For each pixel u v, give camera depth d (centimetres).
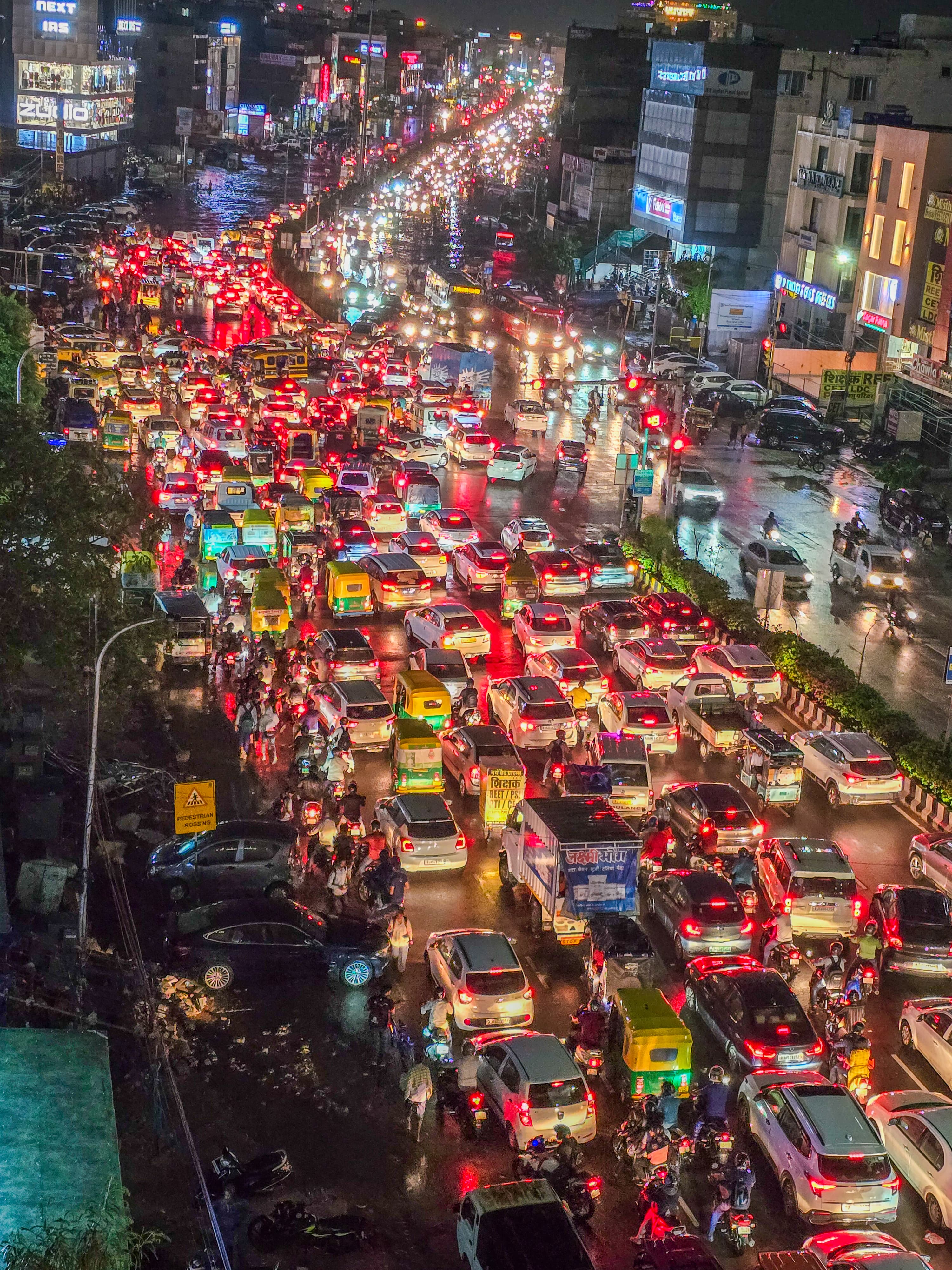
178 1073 2545
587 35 17462
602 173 14700
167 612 4438
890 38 12438
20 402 4909
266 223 15312
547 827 3034
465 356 8375
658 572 5481
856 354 9194
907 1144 2386
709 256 12338
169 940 2866
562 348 10506
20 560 3328
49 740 3731
